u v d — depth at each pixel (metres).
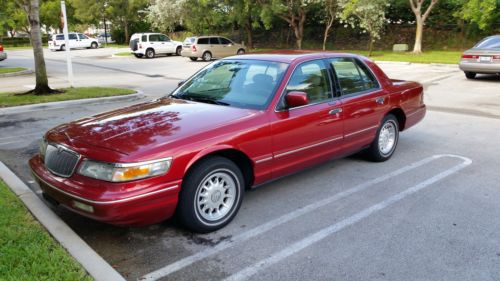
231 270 3.32
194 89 4.98
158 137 3.63
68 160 3.61
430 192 4.86
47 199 3.93
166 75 18.50
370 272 3.26
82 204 3.38
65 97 11.01
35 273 2.97
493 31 26.86
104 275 3.07
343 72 5.27
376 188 5.00
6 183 4.90
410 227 4.00
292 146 4.48
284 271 3.29
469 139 7.21
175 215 3.79
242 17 32.41
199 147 3.67
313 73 4.86
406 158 6.16
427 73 16.84
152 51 30.53
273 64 4.75
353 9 25.17
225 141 3.85
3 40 52.50
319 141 4.79
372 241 3.74
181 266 3.38
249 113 4.20
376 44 31.84
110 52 37.09
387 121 5.91
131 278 3.21
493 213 4.30
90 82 15.76
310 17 33.75
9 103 10.09
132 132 3.75
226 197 4.02
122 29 52.38
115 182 3.30
